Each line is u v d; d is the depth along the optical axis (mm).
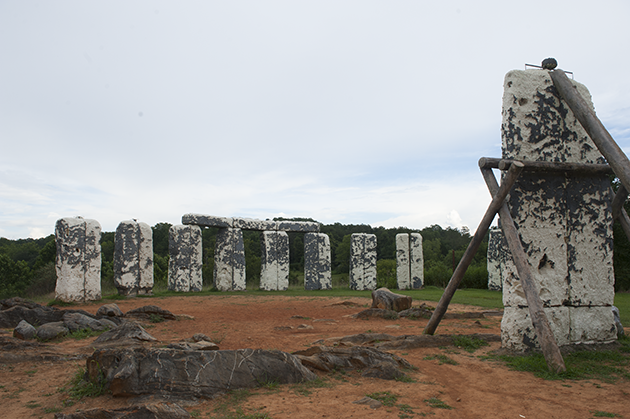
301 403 3781
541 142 6230
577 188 6375
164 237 39625
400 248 21078
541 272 6074
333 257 43688
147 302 13461
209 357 4199
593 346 6215
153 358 4035
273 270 20047
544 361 5238
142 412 3250
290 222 21219
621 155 5105
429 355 5797
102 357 4164
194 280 18344
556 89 6375
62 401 3947
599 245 6414
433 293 17172
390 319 9742
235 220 19672
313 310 11656
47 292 21453
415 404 3826
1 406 3885
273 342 6836
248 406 3703
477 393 4207
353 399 3922
